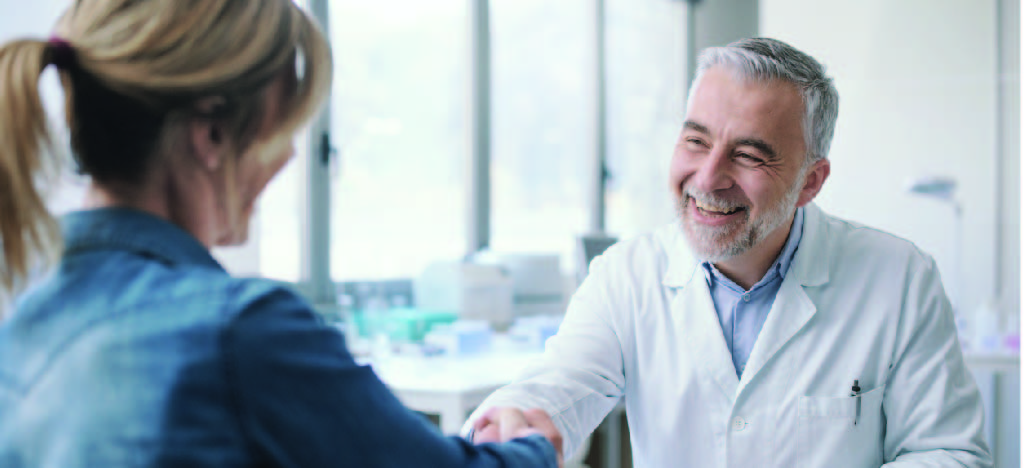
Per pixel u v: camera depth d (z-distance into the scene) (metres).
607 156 4.02
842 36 3.91
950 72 3.65
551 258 3.41
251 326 0.56
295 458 0.56
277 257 2.74
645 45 4.25
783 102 1.15
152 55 0.58
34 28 1.95
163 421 0.52
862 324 1.25
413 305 3.20
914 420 1.20
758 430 1.22
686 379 1.26
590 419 1.21
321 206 2.88
